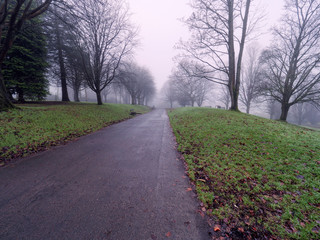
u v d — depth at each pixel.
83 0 10.95
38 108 10.24
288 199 2.77
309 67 13.30
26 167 3.93
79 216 2.30
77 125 8.74
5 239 1.89
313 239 2.01
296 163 3.98
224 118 9.91
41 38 15.01
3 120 6.95
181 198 2.79
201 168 4.02
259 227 2.21
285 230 2.15
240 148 5.20
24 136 5.98
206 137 6.59
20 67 12.49
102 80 19.28
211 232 2.09
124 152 5.19
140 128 9.55
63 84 19.23
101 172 3.74
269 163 4.09
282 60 14.82
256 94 17.97
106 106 17.62
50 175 3.56
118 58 17.48
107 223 2.18
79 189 3.01
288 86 14.94
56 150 5.26
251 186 3.18
